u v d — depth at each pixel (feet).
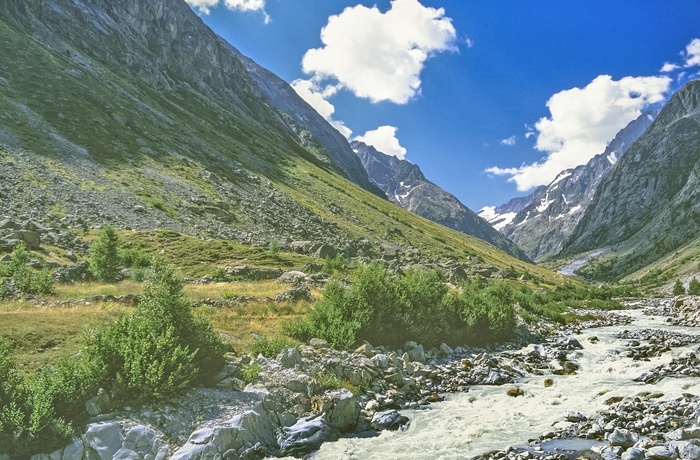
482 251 644.69
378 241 400.67
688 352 96.58
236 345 76.54
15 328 68.18
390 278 122.01
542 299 259.80
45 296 101.50
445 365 92.73
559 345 121.60
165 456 44.70
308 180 538.88
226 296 120.78
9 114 282.97
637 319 196.34
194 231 240.32
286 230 310.86
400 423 59.98
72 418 46.11
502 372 88.74
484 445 51.70
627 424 54.49
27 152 247.70
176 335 57.26
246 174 400.06
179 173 322.34
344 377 69.82
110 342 53.11
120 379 49.78
